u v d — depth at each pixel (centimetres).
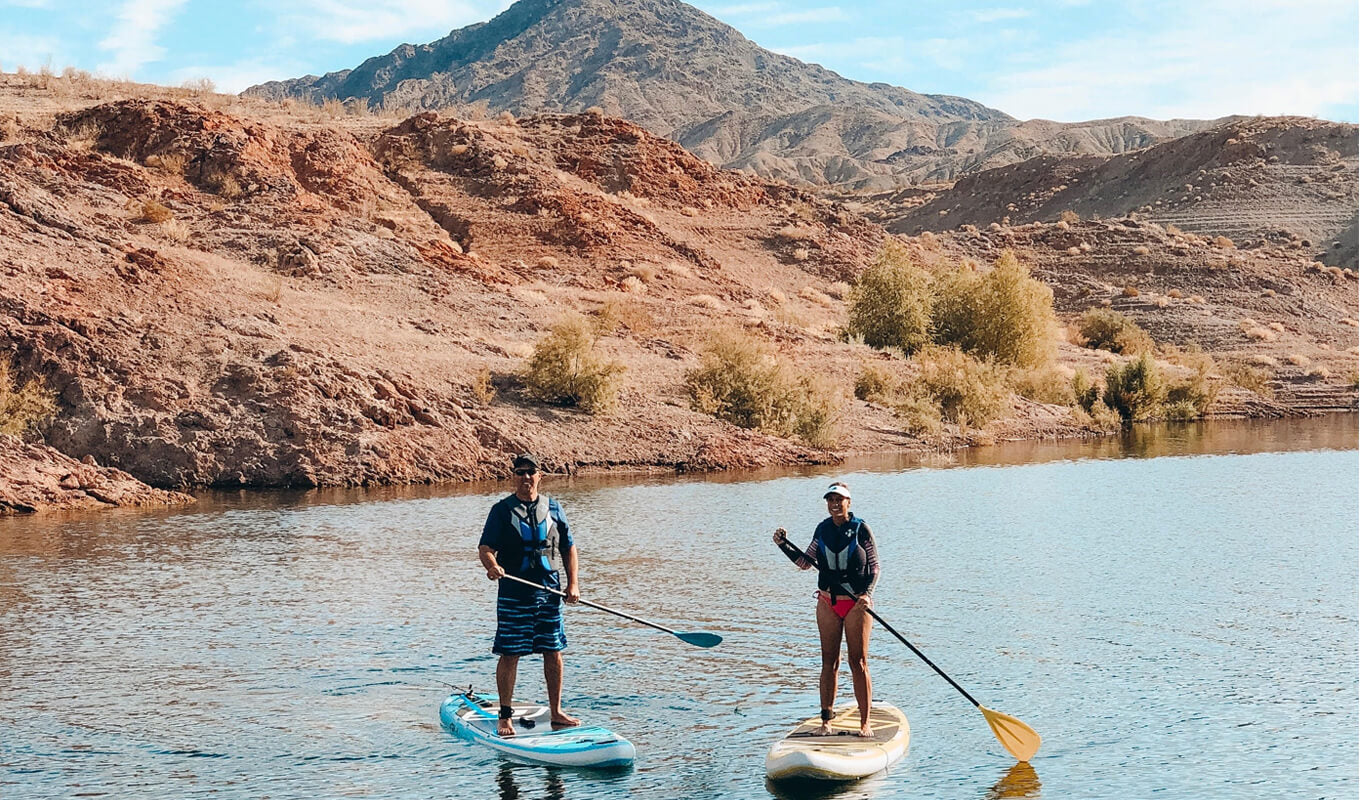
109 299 3009
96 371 2714
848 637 957
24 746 969
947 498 2431
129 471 2566
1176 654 1223
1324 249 8931
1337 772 900
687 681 1139
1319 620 1360
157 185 4500
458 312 3828
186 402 2711
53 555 1791
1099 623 1352
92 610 1426
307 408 2756
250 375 2795
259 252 3869
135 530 2033
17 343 2698
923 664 1192
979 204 12156
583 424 3089
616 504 2352
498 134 6350
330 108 6619
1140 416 4550
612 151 6456
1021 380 4538
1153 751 952
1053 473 2884
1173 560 1725
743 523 2100
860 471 2950
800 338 4550
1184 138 11262
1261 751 948
